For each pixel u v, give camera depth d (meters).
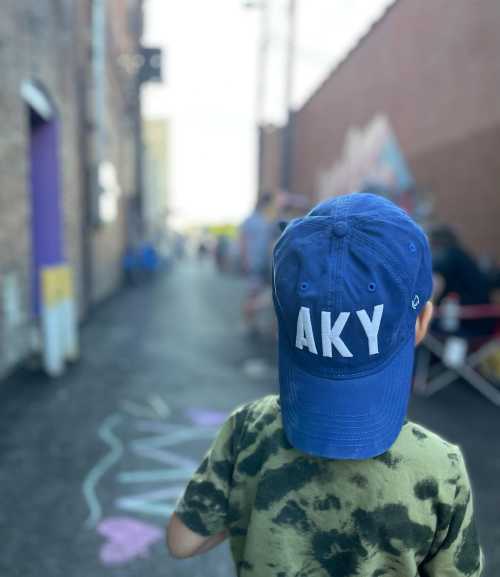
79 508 2.51
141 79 15.70
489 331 4.59
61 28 6.71
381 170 9.42
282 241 0.93
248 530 0.99
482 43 6.19
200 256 34.25
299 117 15.19
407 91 8.32
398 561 0.92
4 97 4.50
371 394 0.87
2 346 4.46
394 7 8.79
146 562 2.14
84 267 8.26
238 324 7.74
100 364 5.16
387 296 0.83
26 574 2.04
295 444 0.91
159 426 3.57
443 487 0.90
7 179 4.57
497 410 4.11
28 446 3.18
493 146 5.96
